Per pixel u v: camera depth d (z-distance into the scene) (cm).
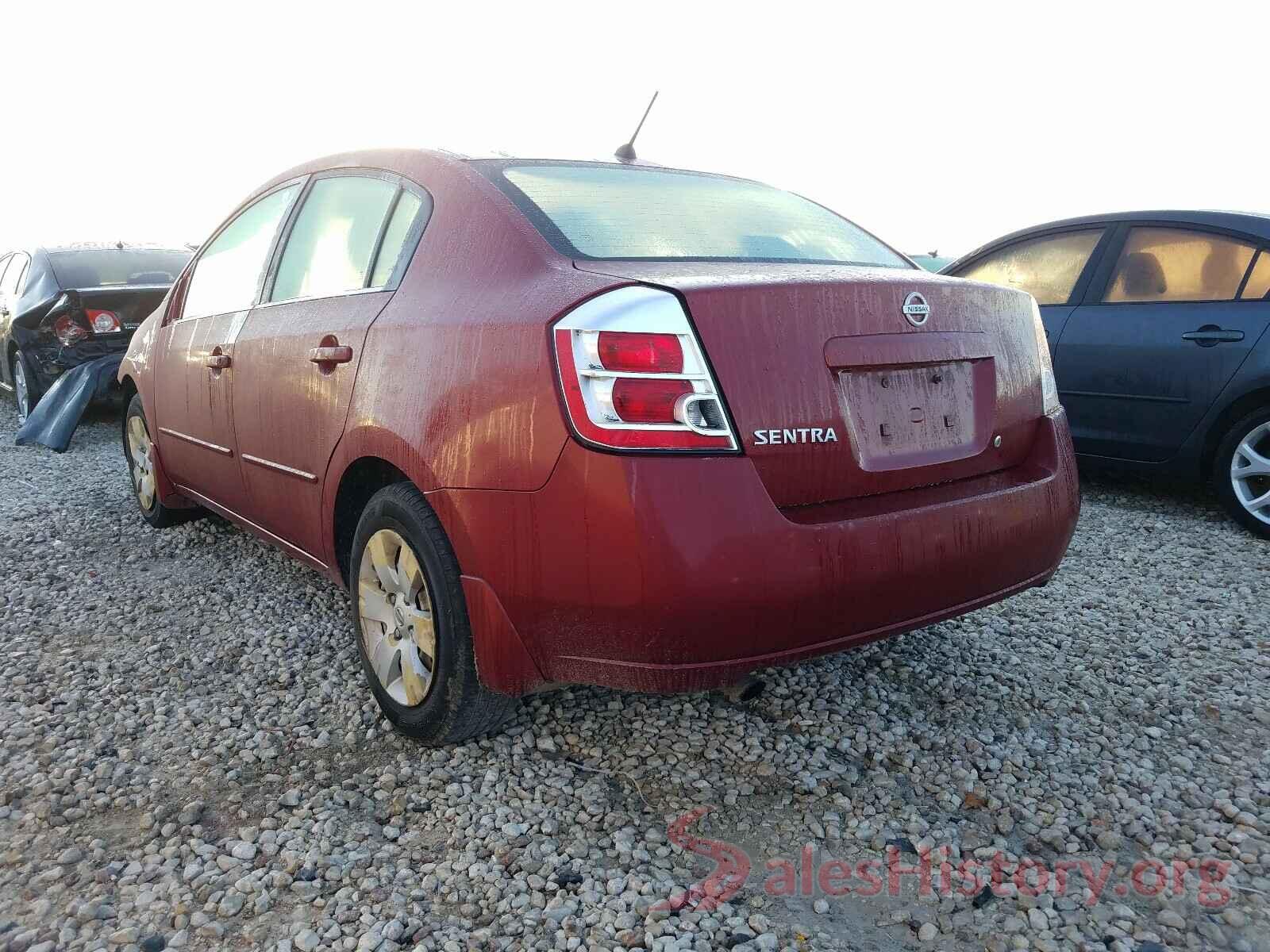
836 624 212
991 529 233
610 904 198
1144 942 188
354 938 188
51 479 592
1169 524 481
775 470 204
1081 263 534
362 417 254
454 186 265
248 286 355
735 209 293
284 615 357
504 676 223
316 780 245
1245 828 224
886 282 229
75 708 283
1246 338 455
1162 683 299
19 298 780
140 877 206
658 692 207
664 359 196
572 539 200
